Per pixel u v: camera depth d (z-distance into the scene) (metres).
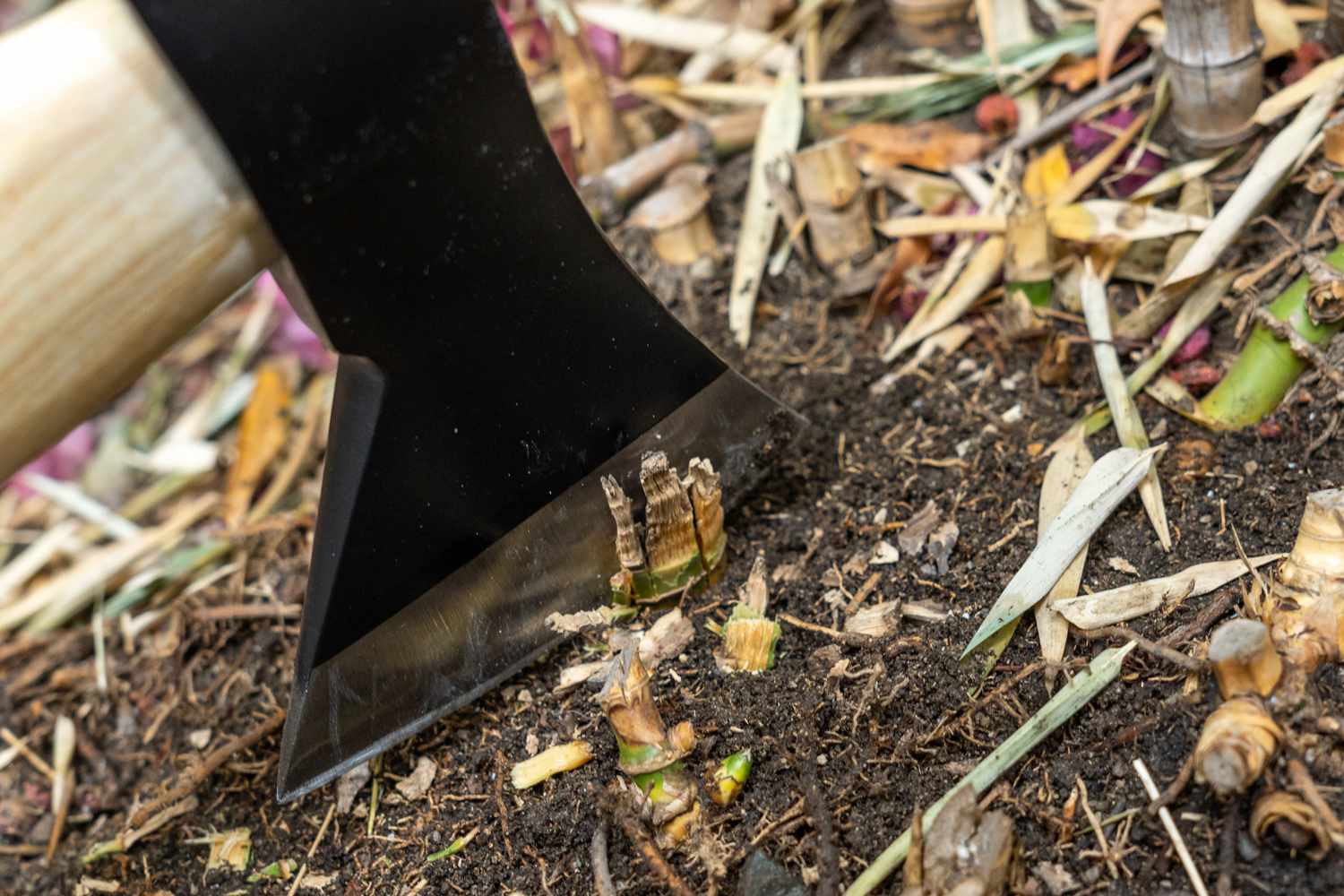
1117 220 0.45
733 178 0.52
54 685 0.49
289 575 0.49
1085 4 0.51
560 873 0.40
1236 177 0.46
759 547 0.44
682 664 0.42
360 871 0.41
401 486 0.39
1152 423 0.44
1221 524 0.42
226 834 0.43
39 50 0.35
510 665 0.41
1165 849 0.38
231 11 0.36
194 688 0.47
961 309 0.47
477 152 0.38
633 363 0.41
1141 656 0.40
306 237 0.37
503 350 0.39
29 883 0.45
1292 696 0.37
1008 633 0.41
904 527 0.44
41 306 0.36
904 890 0.37
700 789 0.40
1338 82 0.45
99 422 0.57
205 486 0.54
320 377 0.55
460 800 0.42
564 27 0.50
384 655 0.40
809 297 0.49
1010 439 0.45
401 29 0.37
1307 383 0.43
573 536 0.41
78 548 0.54
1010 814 0.39
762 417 0.43
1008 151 0.49
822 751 0.40
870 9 0.54
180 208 0.36
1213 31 0.44
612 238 0.50
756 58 0.54
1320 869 0.37
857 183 0.48
